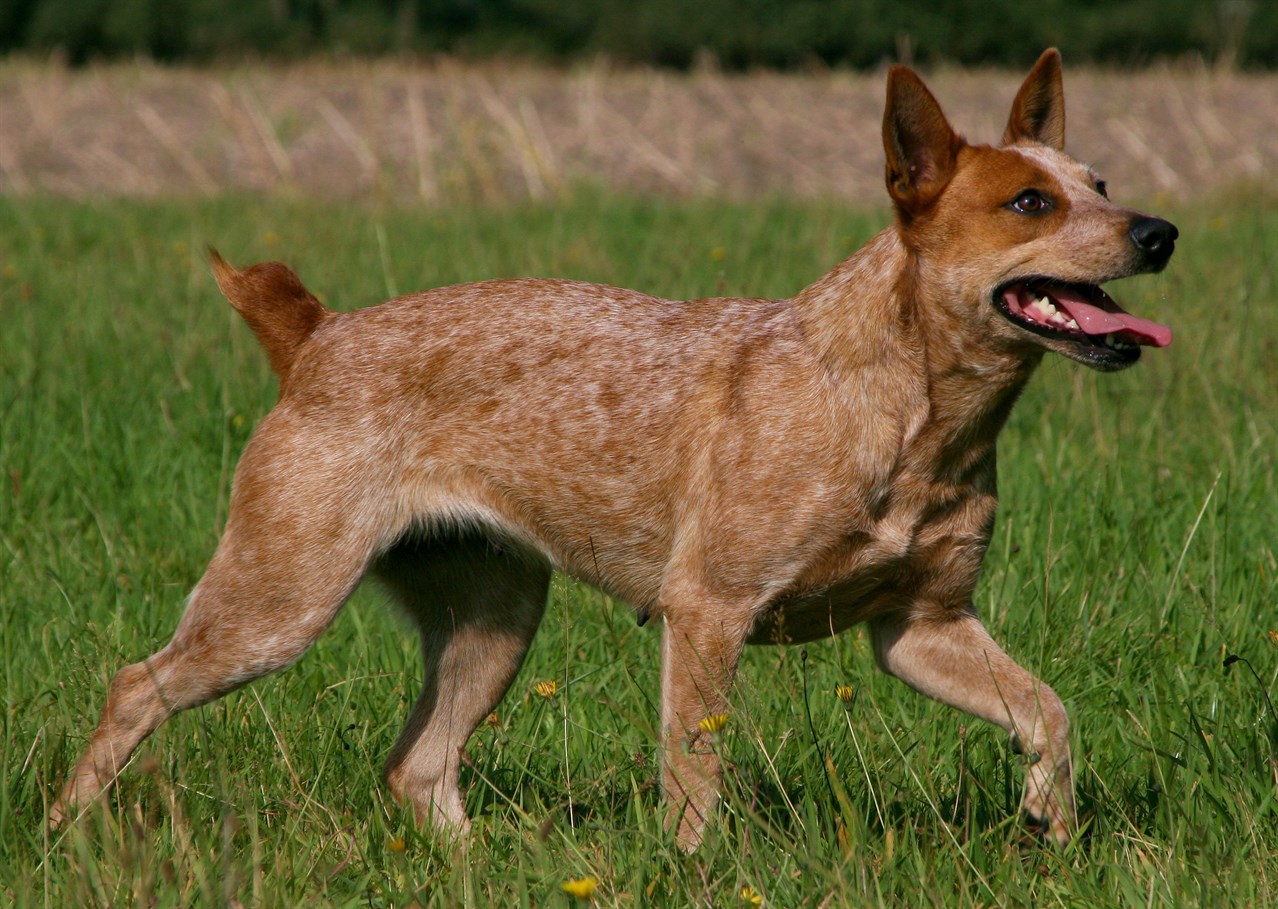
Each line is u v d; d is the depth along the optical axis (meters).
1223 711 8.80
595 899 7.07
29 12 92.75
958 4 81.00
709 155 38.53
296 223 25.67
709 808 7.89
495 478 8.63
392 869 7.58
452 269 19.77
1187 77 48.47
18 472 12.11
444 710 9.15
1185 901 6.82
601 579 8.73
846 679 9.55
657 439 8.34
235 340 15.95
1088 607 10.21
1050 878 7.36
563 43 96.00
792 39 84.94
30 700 8.96
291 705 9.23
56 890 7.05
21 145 38.62
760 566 8.00
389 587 9.30
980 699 8.12
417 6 97.62
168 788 7.80
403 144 38.28
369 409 8.47
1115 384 14.67
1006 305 7.82
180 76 49.81
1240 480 11.95
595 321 8.68
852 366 7.96
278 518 8.30
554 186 32.16
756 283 17.69
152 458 12.86
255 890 6.81
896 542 7.98
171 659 8.32
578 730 8.90
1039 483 12.10
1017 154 7.98
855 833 7.18
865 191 35.19
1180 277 18.23
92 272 20.78
